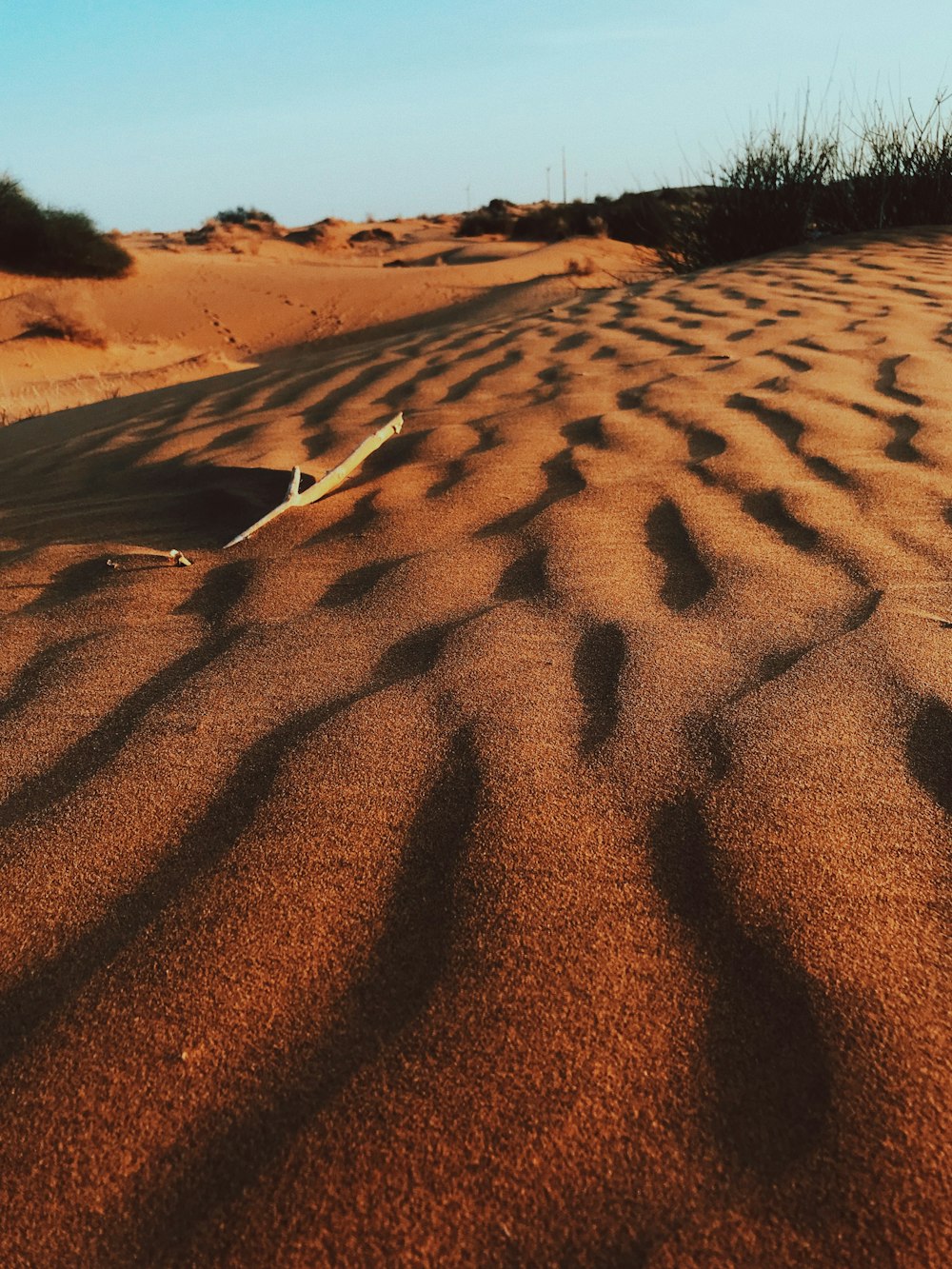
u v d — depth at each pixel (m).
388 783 1.44
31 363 15.67
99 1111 0.95
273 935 1.16
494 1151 0.89
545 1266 0.80
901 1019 1.00
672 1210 0.83
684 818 1.33
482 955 1.11
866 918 1.14
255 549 2.56
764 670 1.72
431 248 30.36
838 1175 0.85
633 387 4.03
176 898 1.23
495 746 1.52
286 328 19.06
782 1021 1.01
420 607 2.09
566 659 1.81
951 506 2.48
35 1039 1.03
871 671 1.69
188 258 26.36
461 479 2.97
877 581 2.07
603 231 26.73
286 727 1.62
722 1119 0.91
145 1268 0.81
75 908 1.22
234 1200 0.86
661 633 1.88
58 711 1.73
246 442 3.76
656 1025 1.01
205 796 1.44
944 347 4.31
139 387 13.24
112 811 1.41
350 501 2.88
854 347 4.41
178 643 2.01
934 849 1.25
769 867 1.22
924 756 1.45
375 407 4.18
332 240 32.78
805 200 9.44
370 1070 0.97
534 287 18.98
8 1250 0.83
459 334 5.93
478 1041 1.00
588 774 1.44
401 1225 0.83
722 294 6.26
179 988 1.08
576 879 1.23
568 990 1.06
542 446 3.26
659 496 2.68
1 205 21.55
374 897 1.21
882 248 7.67
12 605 2.31
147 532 2.85
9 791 1.49
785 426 3.29
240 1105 0.95
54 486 3.63
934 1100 0.91
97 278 21.97
